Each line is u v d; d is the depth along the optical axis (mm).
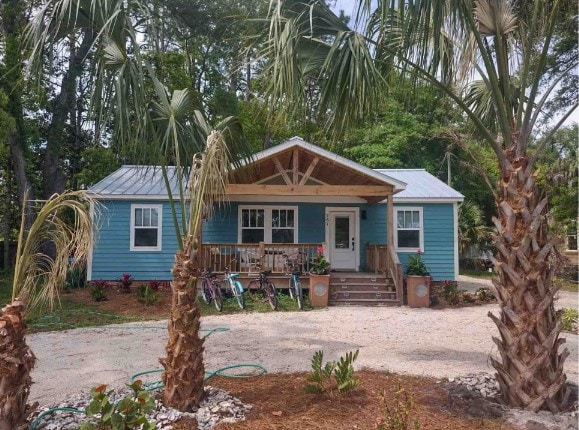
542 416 4387
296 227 16250
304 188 13422
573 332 9609
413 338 8977
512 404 4617
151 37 5363
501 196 4730
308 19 4434
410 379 5863
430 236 16484
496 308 13078
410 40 4422
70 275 15125
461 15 4418
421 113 28156
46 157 20062
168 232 15859
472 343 8508
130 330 9828
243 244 14398
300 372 6332
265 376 6102
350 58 4305
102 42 4781
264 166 14164
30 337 9141
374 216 16547
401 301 13352
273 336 9156
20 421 3807
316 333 9469
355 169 13602
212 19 19031
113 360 7305
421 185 17516
